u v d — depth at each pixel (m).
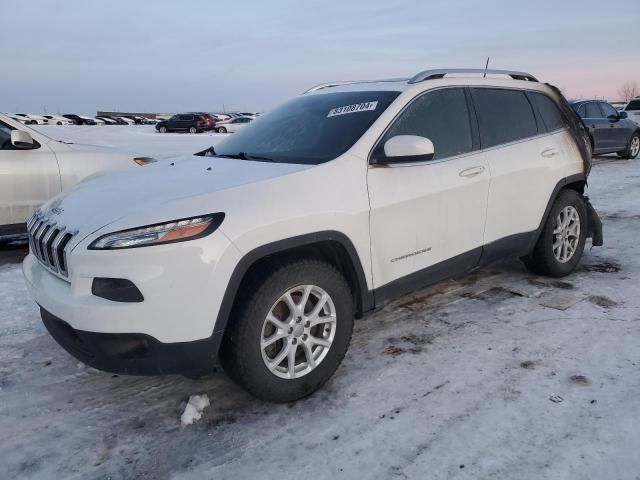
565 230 4.46
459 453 2.35
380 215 3.00
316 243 2.84
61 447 2.50
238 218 2.49
